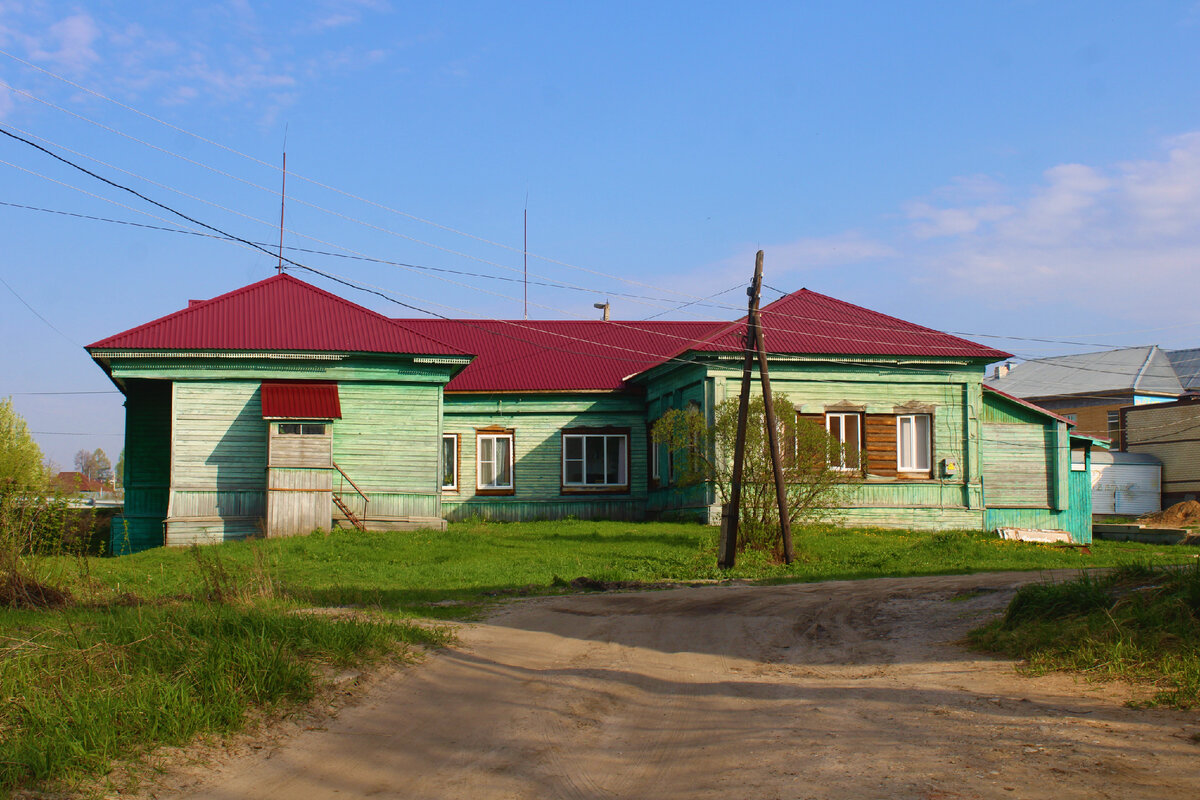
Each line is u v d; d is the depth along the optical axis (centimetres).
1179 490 5738
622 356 3862
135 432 3091
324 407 2730
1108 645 977
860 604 1526
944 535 2727
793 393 3016
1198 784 593
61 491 1490
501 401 3519
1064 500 3244
